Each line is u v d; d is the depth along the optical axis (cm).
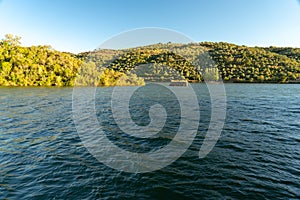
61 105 2866
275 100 3500
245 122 1889
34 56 7469
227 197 748
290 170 945
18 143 1285
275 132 1555
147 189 802
